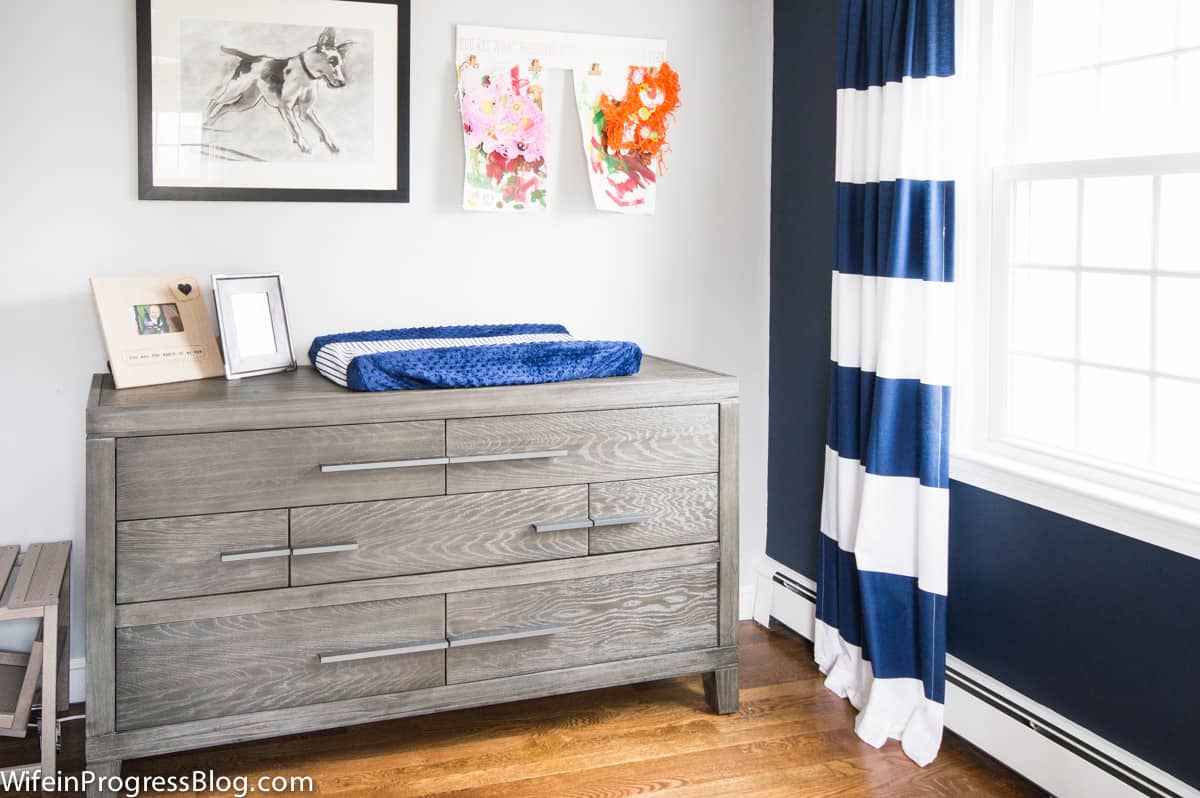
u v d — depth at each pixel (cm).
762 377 329
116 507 210
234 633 220
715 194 317
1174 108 204
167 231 262
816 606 290
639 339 312
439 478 233
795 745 247
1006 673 237
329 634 227
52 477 260
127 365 232
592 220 303
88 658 210
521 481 239
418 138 283
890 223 248
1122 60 215
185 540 215
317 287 277
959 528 251
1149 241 213
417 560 233
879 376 248
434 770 234
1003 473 234
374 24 274
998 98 241
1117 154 217
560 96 296
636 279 310
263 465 219
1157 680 199
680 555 256
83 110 253
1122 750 207
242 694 222
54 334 256
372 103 276
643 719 262
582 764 237
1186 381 205
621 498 249
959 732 250
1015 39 239
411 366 230
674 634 258
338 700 229
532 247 297
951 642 255
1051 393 238
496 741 249
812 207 301
